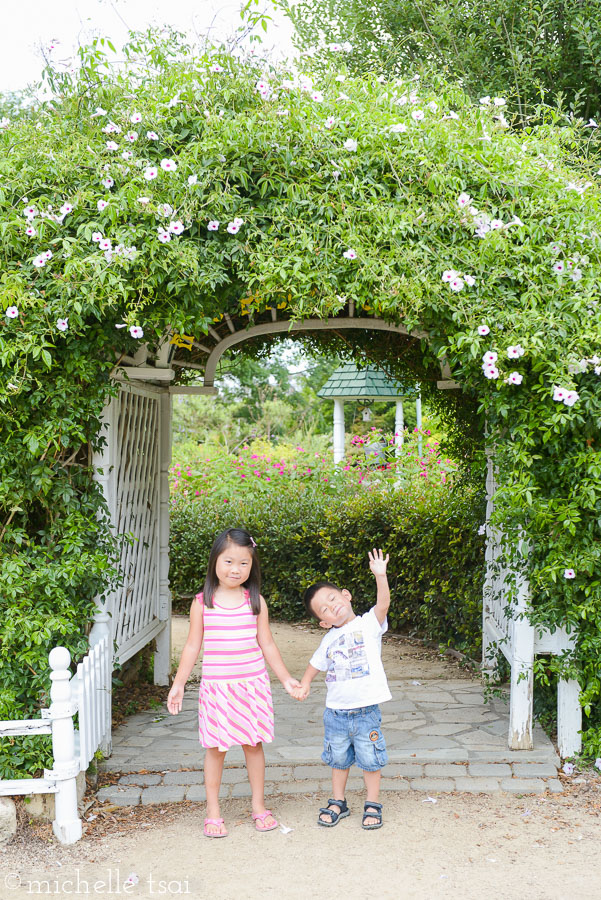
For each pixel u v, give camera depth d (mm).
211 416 15891
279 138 3598
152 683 5625
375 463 8898
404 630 7227
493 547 5293
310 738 4297
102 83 3689
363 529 7238
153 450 5414
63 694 3221
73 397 3551
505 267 3641
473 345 3477
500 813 3373
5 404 3520
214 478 9672
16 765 3408
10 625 3463
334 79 3965
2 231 3395
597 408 3547
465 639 6363
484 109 3955
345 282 3623
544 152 4078
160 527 5547
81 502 3754
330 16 7324
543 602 3920
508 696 4945
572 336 3545
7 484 3504
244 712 3199
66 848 3146
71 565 3570
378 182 3758
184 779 3742
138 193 3469
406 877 2836
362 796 3592
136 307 3496
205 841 3168
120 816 3445
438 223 3650
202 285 3545
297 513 8094
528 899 2668
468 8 6965
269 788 3666
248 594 3344
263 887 2783
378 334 5859
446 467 7426
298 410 17969
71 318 3430
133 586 4777
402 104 3936
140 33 3844
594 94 6855
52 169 3520
